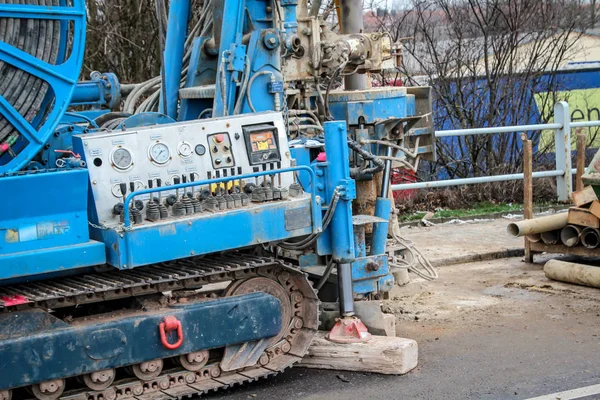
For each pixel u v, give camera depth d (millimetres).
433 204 14680
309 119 8898
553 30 17188
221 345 6582
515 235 10398
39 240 6027
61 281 6402
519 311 8883
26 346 5871
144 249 6180
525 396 6512
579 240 10297
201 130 6727
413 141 9914
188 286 6664
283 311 7066
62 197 6074
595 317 8586
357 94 9195
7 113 6176
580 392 6570
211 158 6711
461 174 15914
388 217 7848
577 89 17797
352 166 8750
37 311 6023
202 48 8203
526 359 7363
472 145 15820
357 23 10000
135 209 6266
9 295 6039
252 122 6953
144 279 6363
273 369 6812
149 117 7527
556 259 10930
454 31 16953
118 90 8445
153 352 6320
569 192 14469
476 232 12742
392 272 9188
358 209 8758
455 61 16297
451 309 9008
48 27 6355
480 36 16891
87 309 6699
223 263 6781
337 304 7637
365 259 7496
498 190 15023
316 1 8930
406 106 9656
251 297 6730
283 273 7055
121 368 6582
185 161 6629
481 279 10312
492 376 6965
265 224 6660
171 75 8219
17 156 6238
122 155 6422
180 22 8273
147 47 15086
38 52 6324
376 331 7496
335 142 7145
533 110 16625
